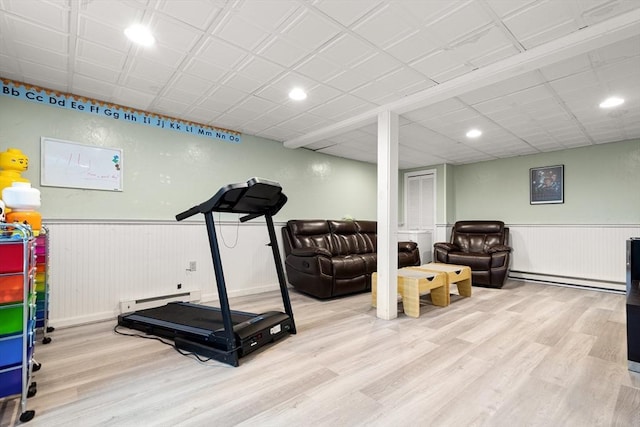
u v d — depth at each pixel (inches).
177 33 82.4
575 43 82.4
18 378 59.7
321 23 78.6
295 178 198.2
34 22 77.3
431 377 76.7
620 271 178.2
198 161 155.4
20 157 101.4
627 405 64.9
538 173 211.9
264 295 168.7
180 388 71.5
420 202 265.0
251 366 82.7
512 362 84.9
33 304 70.4
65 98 119.9
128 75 105.8
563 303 150.5
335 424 58.9
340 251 196.1
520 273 215.3
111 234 128.6
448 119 146.6
